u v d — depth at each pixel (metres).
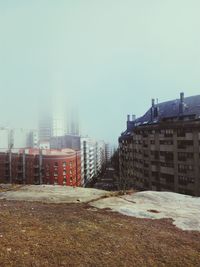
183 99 59.72
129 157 82.69
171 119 60.75
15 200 19.38
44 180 90.50
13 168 95.88
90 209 16.62
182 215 16.33
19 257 8.38
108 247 10.01
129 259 9.16
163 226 13.84
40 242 9.80
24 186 26.67
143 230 12.70
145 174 66.94
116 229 12.44
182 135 51.19
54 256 8.73
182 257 9.82
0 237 9.92
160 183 59.28
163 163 57.91
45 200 19.55
